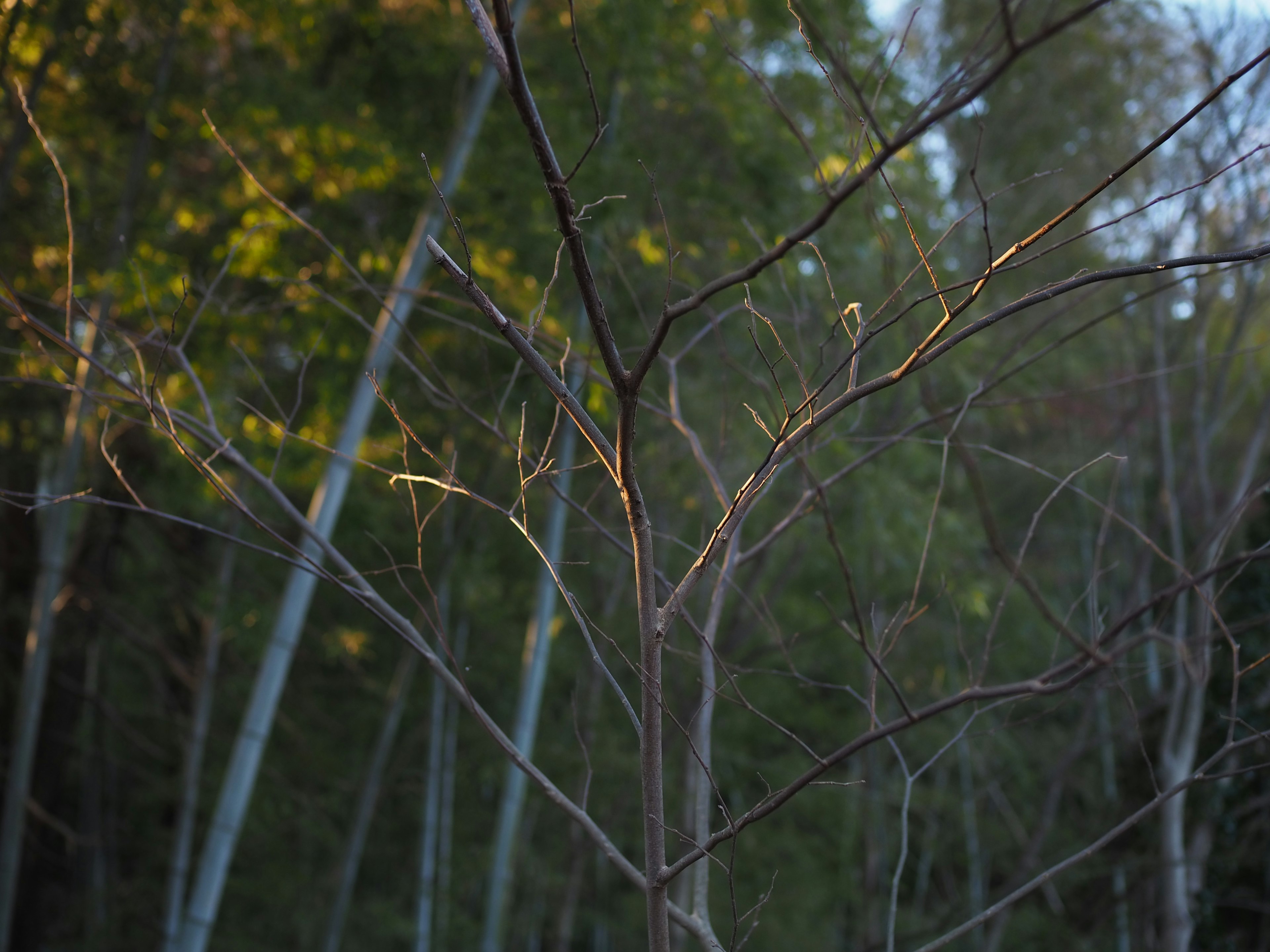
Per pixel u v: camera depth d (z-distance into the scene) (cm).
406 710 825
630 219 529
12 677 771
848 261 589
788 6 130
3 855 547
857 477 642
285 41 561
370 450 554
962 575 680
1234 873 614
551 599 571
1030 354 650
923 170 612
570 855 799
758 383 208
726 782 818
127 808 969
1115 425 745
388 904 778
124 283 477
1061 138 640
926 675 795
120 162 605
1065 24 88
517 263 518
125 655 908
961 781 906
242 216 513
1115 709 744
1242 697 548
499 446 566
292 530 682
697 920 168
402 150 525
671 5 569
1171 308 631
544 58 559
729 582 200
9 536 716
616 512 624
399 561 691
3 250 566
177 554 779
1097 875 633
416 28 560
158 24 539
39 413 677
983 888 891
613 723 809
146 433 595
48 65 487
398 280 454
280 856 834
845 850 804
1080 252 614
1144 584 535
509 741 162
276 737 821
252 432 522
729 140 558
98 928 799
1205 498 498
